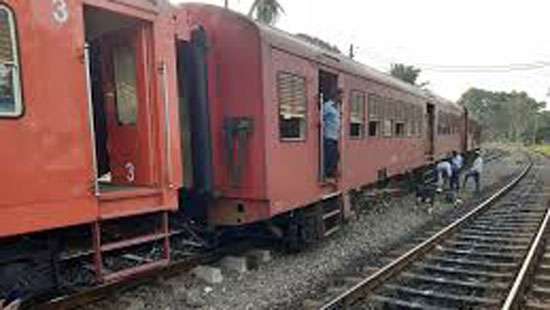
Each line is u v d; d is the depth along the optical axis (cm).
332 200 1116
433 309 661
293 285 777
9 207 507
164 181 686
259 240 993
